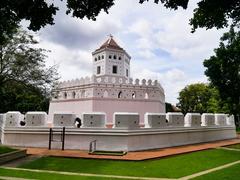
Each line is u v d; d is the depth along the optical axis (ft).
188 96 183.42
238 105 60.75
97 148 50.75
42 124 55.47
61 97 126.41
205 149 54.54
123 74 150.71
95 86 112.57
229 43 57.93
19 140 55.98
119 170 35.42
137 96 119.14
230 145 62.03
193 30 34.78
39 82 63.62
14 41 61.67
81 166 37.99
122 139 50.26
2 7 22.20
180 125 61.82
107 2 23.03
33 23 22.97
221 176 31.09
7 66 62.44
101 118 52.19
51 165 38.86
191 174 33.19
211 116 72.84
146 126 55.88
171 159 43.24
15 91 68.95
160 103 127.34
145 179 30.68
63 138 51.60
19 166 38.50
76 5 23.13
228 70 57.47
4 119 58.54
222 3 24.95
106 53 148.15
